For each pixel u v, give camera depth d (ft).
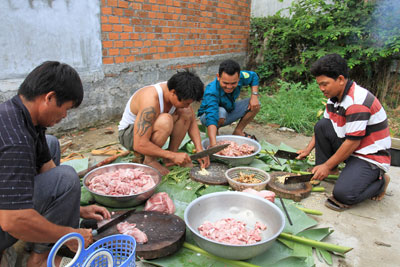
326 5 21.54
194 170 10.28
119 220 7.20
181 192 9.09
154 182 8.77
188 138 13.12
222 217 7.66
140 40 16.53
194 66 20.89
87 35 14.12
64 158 11.54
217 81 12.39
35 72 4.77
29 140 4.65
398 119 18.42
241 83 13.19
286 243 7.11
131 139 10.09
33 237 4.79
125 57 16.07
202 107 12.41
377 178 9.04
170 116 9.45
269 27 25.07
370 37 20.18
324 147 10.31
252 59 26.63
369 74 20.65
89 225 6.77
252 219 7.56
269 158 11.69
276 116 17.49
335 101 8.99
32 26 12.18
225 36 23.12
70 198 5.84
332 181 10.63
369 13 20.33
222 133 15.57
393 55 19.70
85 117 15.19
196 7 19.58
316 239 7.43
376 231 8.09
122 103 16.75
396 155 12.00
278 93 21.89
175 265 6.34
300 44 23.53
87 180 8.67
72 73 4.95
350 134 8.39
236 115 13.62
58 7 12.81
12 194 4.39
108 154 12.14
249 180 9.52
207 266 6.35
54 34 12.93
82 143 13.62
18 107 4.75
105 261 5.19
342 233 7.95
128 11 15.47
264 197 8.16
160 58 18.06
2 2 11.20
